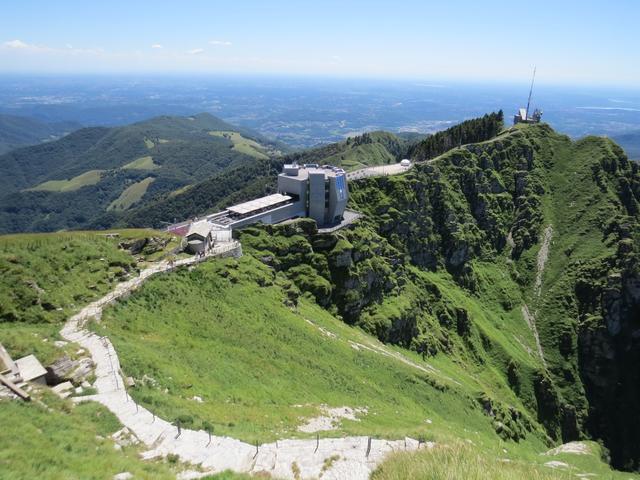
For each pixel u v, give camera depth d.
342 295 117.69
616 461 150.25
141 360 47.06
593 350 166.38
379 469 27.81
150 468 26.94
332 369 75.44
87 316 56.66
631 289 165.00
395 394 80.62
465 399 102.19
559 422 150.75
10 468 22.00
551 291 183.62
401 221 164.50
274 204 122.75
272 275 99.94
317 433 44.16
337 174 133.38
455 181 196.75
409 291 146.62
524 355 163.62
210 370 54.50
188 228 106.12
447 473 23.91
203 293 77.31
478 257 191.88
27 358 39.03
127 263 72.81
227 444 32.62
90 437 29.66
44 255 64.81
